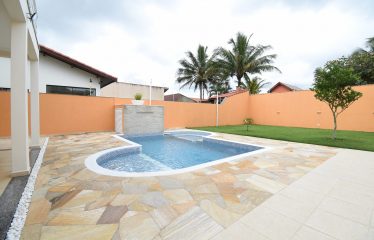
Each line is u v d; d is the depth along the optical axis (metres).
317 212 2.19
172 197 2.50
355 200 2.48
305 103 12.80
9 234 1.75
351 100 6.85
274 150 5.45
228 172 3.51
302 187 2.88
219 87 24.86
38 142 5.51
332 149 5.63
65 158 4.36
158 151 6.64
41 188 2.75
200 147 7.32
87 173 3.36
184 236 1.75
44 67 9.94
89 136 7.92
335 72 6.80
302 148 5.76
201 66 23.56
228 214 2.12
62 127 8.55
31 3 3.93
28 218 2.00
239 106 15.59
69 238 1.70
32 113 5.45
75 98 8.84
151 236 1.74
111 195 2.54
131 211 2.15
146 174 3.34
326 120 11.82
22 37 3.25
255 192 2.69
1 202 2.37
